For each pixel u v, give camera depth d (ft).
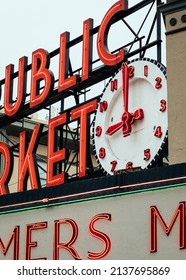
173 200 71.51
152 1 106.42
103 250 74.84
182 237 70.33
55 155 110.73
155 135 96.99
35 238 80.48
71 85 114.62
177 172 71.97
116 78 103.76
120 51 106.93
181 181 71.36
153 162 96.43
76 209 78.13
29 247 80.53
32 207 81.51
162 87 97.86
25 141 116.78
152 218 72.28
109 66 108.99
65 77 116.67
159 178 72.84
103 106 104.58
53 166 110.52
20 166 115.34
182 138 80.18
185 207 70.64
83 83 114.21
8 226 82.89
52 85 117.80
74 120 110.22
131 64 102.32
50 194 80.74
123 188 74.95
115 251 74.08
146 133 98.53
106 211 75.72
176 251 70.44
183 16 83.20
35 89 120.16
